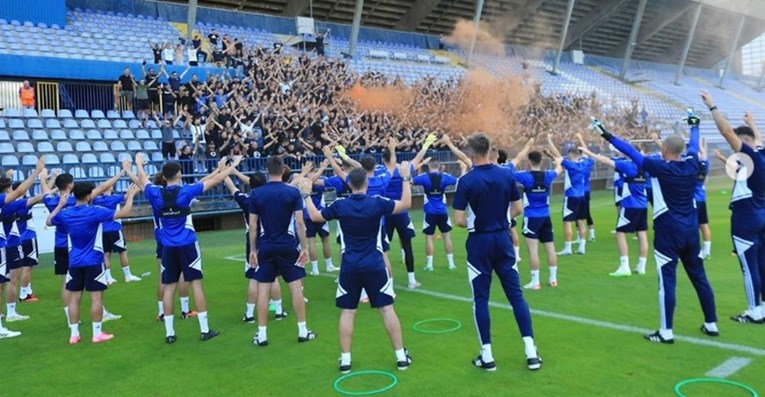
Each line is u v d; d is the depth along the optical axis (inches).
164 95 685.3
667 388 169.0
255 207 221.3
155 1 932.0
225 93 716.7
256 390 180.9
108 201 339.6
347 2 1138.0
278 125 665.6
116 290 340.5
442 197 362.9
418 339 225.0
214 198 605.3
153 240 565.6
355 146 706.2
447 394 170.2
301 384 183.8
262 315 224.7
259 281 224.4
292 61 832.3
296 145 660.1
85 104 714.2
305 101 735.7
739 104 1627.7
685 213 207.6
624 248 333.1
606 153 983.6
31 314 291.4
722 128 221.8
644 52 1679.4
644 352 200.7
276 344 226.7
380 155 711.7
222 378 192.7
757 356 193.6
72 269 235.8
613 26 1515.7
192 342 234.8
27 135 597.0
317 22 1120.8
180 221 233.9
